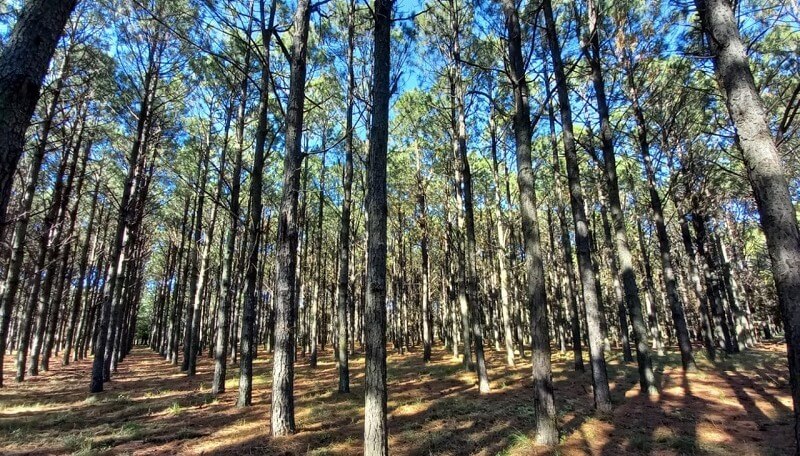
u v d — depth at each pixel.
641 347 8.88
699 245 18.16
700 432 6.06
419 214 21.48
